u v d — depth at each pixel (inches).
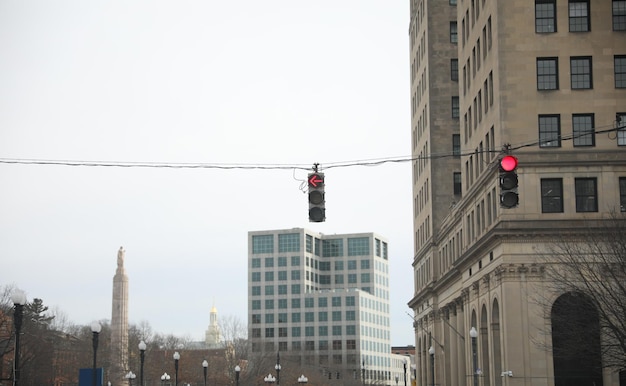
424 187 5516.7
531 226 3125.0
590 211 3127.5
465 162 4047.7
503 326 3152.1
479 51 3693.4
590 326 2780.5
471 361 3880.4
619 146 3157.0
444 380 4847.4
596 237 2886.3
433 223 5177.2
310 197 1486.2
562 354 3110.2
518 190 3152.1
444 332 4879.4
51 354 6594.5
